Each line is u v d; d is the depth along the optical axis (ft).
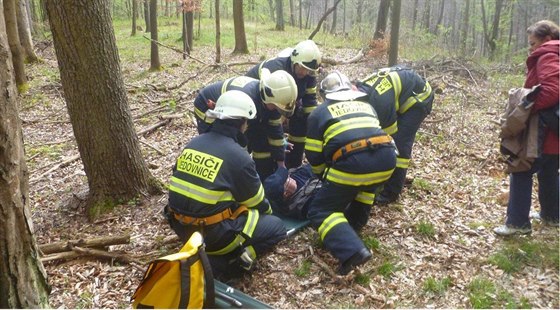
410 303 10.88
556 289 10.96
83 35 15.28
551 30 12.02
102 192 16.80
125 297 11.68
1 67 7.90
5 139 8.06
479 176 17.65
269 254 12.97
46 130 30.12
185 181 11.18
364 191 12.62
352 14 135.64
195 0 54.80
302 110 16.43
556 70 11.31
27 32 52.95
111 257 13.15
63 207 18.06
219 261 11.71
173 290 9.21
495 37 67.67
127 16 128.57
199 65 47.75
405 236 13.46
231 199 11.32
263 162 15.38
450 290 11.19
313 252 12.79
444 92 28.94
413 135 14.97
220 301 10.12
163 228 15.05
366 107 12.34
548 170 12.85
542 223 13.62
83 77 15.65
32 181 21.13
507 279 11.46
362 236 13.44
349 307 10.82
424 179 17.20
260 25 96.12
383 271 11.91
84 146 16.51
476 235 13.37
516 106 11.77
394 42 25.66
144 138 24.99
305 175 14.83
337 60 42.80
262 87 13.60
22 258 8.76
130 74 45.98
